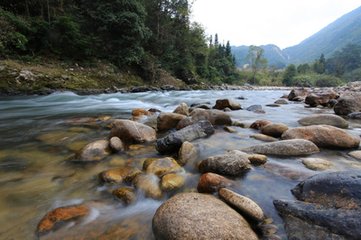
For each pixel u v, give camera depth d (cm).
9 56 1451
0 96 1201
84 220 211
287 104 1032
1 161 352
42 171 316
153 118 652
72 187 273
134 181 272
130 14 2206
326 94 991
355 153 332
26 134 519
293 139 358
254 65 7644
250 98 1545
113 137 392
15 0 1902
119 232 194
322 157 328
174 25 3462
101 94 1555
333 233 163
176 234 163
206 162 290
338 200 188
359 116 636
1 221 211
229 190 221
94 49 2097
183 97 1559
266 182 258
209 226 165
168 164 297
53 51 1728
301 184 231
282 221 192
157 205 236
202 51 4225
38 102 1123
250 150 345
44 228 198
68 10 2291
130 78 2223
